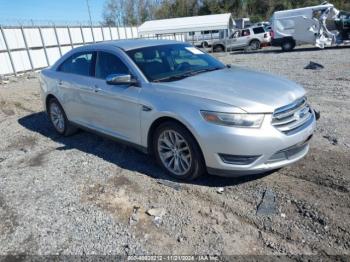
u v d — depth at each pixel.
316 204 3.32
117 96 4.40
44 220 3.49
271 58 18.05
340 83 8.91
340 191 3.50
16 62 18.02
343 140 4.77
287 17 21.38
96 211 3.57
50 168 4.72
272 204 3.39
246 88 3.76
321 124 5.53
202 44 34.56
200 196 3.67
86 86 4.98
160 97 3.90
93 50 5.10
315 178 3.79
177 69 4.54
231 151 3.42
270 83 3.96
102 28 25.44
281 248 2.83
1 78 16.39
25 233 3.31
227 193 3.68
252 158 3.41
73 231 3.26
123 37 28.56
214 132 3.43
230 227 3.14
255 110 3.36
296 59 16.17
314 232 2.96
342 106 6.57
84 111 5.23
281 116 3.47
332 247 2.78
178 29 29.34
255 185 3.77
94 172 4.46
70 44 22.11
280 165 3.55
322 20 20.41
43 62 19.91
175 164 3.99
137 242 3.04
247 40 27.08
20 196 4.02
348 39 20.42
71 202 3.78
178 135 3.80
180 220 3.29
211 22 28.86
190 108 3.60
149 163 4.57
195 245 2.94
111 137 4.83
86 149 5.32
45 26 19.92
